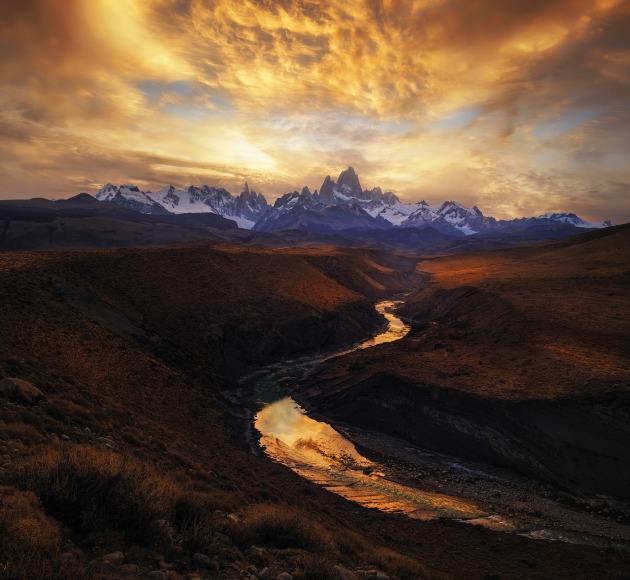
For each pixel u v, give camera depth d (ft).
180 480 64.80
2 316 120.16
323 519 78.64
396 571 53.11
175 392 145.28
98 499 33.27
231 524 45.55
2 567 23.13
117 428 81.00
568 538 96.07
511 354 189.88
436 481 127.85
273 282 317.01
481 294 303.89
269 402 188.75
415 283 617.21
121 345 150.61
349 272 496.64
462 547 84.84
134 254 261.24
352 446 152.05
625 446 121.49
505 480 130.11
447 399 159.53
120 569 28.07
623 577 74.28
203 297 249.55
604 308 225.15
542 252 605.73
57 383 90.17
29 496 31.58
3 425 52.75
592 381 144.77
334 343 285.64
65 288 176.45
